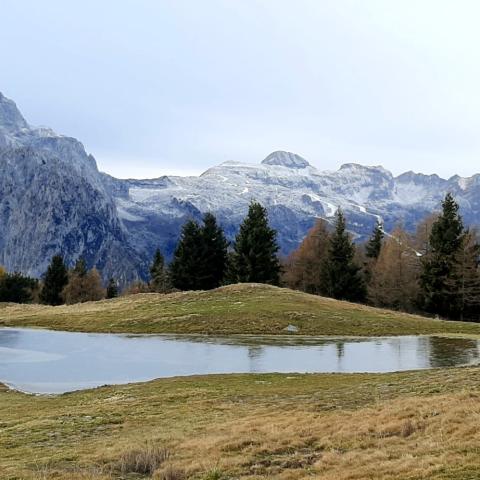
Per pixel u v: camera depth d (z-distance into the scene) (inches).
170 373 1513.3
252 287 3078.2
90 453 726.5
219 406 1000.2
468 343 2041.1
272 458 655.1
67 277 5236.2
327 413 843.4
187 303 2878.9
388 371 1435.8
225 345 2016.5
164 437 776.9
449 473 508.1
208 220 4178.2
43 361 1748.3
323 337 2223.2
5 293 5359.3
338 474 556.1
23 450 773.9
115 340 2215.8
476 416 677.9
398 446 633.0
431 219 3912.4
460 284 3329.2
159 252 5191.9
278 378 1301.7
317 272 4215.1
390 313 2755.9
